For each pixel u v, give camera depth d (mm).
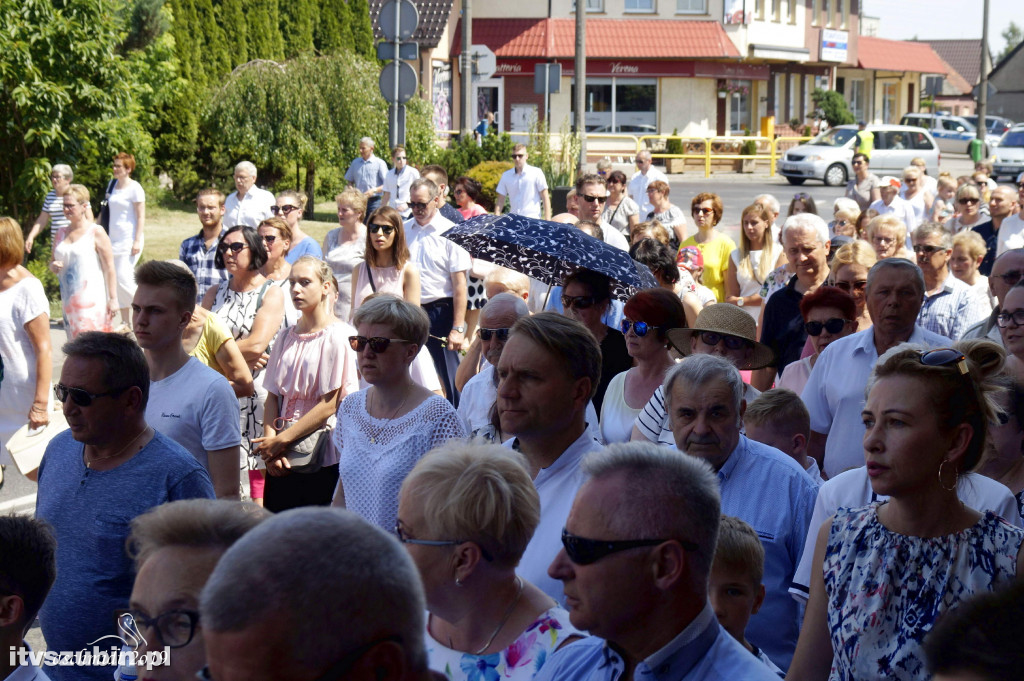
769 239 10086
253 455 6562
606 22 46594
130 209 14344
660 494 2498
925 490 2945
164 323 4992
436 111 43156
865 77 64438
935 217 16266
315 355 6336
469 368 7539
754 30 49781
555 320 3990
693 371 4176
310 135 27000
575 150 26219
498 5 46562
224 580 1744
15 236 7359
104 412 4070
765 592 3961
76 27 16625
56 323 14258
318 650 1708
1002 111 84000
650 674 2521
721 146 44594
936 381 2936
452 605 3094
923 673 2828
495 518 3031
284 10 33531
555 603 3193
